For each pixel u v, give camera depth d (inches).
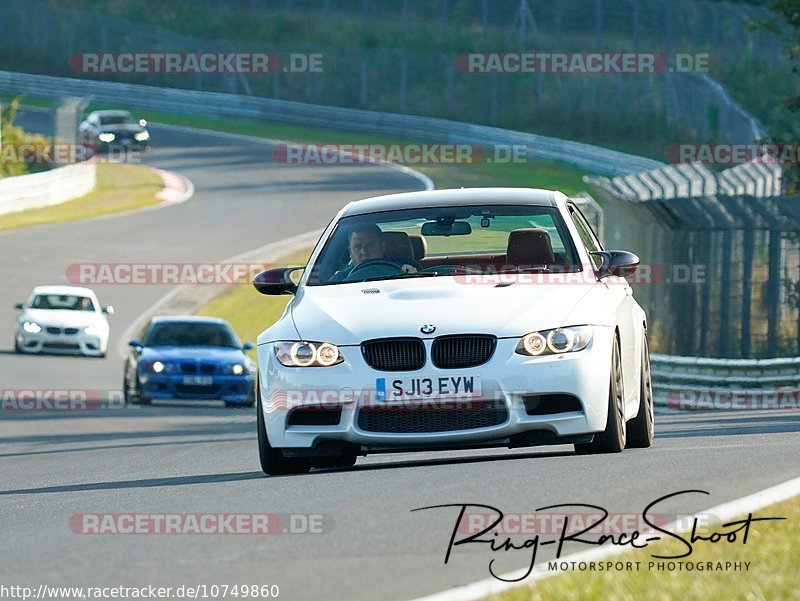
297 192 7091.5
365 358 1171.9
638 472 1016.9
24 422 2696.9
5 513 1081.4
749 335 3034.0
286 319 1236.5
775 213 3024.1
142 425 2625.5
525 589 614.2
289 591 660.7
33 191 6525.6
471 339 1165.7
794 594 578.6
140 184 7401.6
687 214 3088.1
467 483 1015.6
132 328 4377.5
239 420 2723.9
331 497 995.3
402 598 630.5
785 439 1325.0
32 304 4055.1
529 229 1299.2
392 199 1378.0
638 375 1317.7
